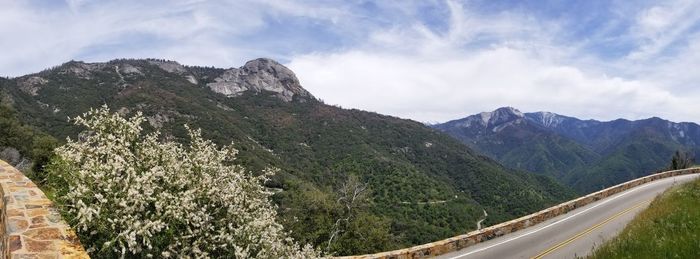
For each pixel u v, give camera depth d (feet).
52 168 21.44
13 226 16.10
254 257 23.85
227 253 23.62
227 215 24.08
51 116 297.12
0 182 22.95
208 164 25.05
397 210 220.43
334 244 87.15
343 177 289.53
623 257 28.73
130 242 17.66
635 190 106.52
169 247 20.07
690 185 62.44
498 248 53.83
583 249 52.13
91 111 24.13
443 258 49.08
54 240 15.15
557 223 69.77
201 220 21.94
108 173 20.47
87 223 17.97
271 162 264.31
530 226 67.87
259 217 25.86
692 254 26.20
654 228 35.19
